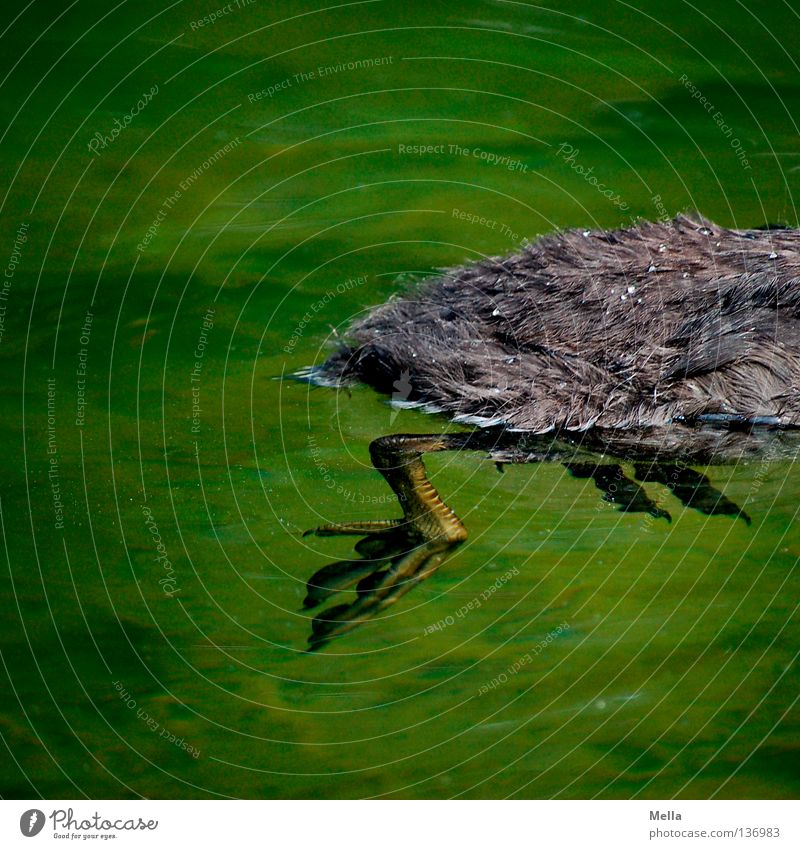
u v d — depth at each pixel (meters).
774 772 5.95
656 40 12.32
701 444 7.22
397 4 12.89
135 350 8.64
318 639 6.51
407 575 6.82
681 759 6.04
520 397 7.16
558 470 7.27
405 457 7.33
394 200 10.27
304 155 10.78
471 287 7.91
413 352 7.51
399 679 6.50
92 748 6.11
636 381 7.12
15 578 6.98
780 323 7.25
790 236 7.93
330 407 8.02
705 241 7.86
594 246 7.84
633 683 6.44
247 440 7.84
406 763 6.04
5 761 5.99
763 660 6.55
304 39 12.30
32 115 11.12
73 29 12.33
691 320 7.17
